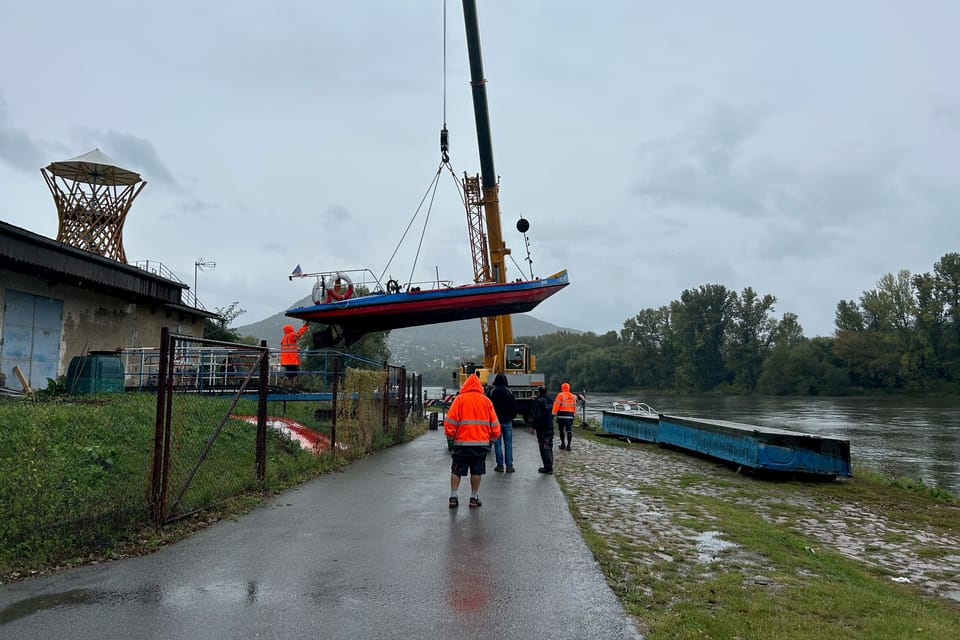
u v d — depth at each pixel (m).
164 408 6.78
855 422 40.41
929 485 16.05
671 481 12.05
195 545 5.77
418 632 3.87
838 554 7.41
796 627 4.07
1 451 7.28
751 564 5.77
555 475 11.12
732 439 14.18
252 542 5.90
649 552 6.02
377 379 14.29
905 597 5.51
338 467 10.84
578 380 131.12
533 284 19.78
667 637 3.84
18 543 5.26
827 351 94.50
